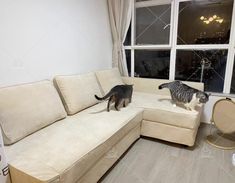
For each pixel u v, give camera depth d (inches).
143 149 86.7
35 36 76.7
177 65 121.0
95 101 95.3
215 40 107.5
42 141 58.6
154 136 92.4
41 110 67.4
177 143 90.0
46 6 79.9
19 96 62.6
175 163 76.0
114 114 82.8
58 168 45.6
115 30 127.4
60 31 88.5
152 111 89.8
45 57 82.4
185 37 114.7
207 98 85.2
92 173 58.9
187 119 81.8
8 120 57.3
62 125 71.0
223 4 101.9
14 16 67.8
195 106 89.3
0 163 46.1
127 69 135.1
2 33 64.9
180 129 84.8
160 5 118.3
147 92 121.7
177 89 92.4
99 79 105.3
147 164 75.5
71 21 94.3
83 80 92.0
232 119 84.3
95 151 56.3
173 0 112.2
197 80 117.5
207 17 107.0
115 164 75.4
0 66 65.7
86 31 106.0
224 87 110.7
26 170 44.9
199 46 111.6
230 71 107.0
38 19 77.1
